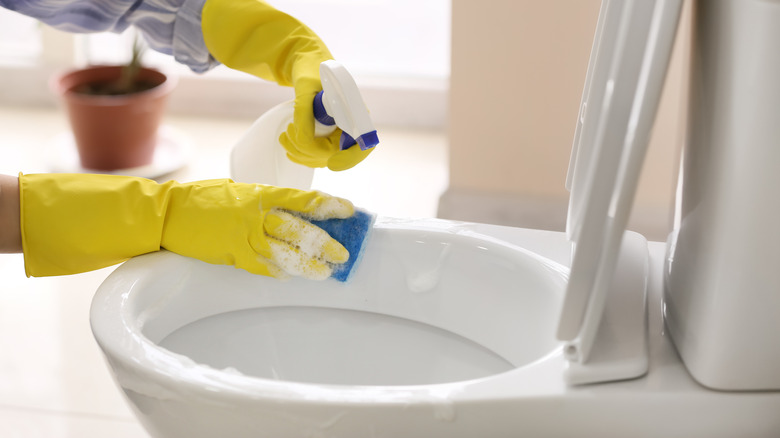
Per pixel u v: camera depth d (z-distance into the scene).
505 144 1.79
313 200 0.88
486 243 0.89
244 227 0.87
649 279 0.86
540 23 1.67
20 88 2.41
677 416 0.69
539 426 0.68
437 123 2.28
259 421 0.66
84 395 1.32
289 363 0.93
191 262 0.88
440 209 1.87
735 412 0.68
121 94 1.98
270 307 0.93
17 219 0.85
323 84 0.84
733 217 0.64
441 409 0.66
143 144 1.98
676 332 0.74
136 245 0.87
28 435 1.22
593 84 0.74
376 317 0.93
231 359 0.91
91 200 0.86
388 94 2.27
